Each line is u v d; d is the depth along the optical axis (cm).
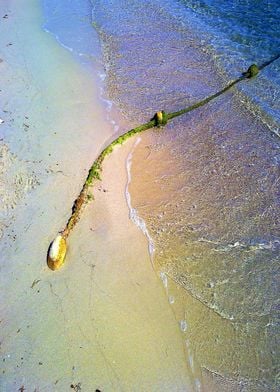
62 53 1916
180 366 916
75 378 905
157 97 1633
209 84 1670
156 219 1200
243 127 1462
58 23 2161
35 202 1236
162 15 2152
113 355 934
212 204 1230
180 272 1077
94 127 1498
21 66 1834
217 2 2212
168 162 1365
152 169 1344
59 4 2350
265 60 1744
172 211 1219
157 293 1036
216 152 1384
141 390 884
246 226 1169
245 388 882
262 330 962
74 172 1319
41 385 899
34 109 1580
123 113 1563
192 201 1243
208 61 1784
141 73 1769
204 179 1302
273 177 1288
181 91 1652
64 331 975
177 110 1559
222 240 1141
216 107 1552
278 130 1431
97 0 2369
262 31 1923
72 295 1034
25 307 1023
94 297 1029
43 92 1672
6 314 1015
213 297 1024
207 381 894
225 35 1930
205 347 941
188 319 988
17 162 1347
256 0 2181
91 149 1401
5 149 1390
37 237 1153
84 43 1984
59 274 1077
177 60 1822
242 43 1861
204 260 1099
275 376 896
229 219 1188
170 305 1013
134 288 1045
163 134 1465
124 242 1141
